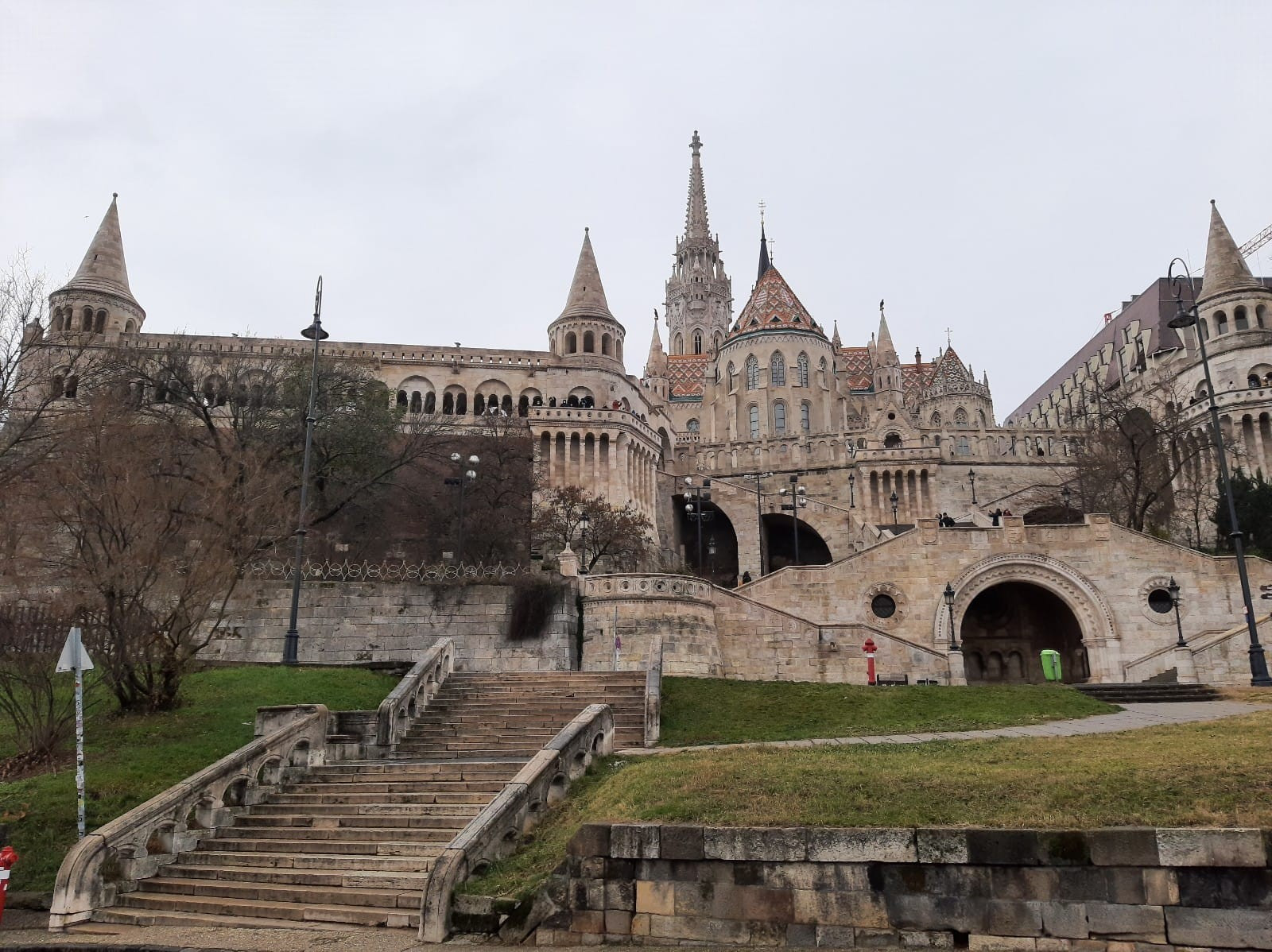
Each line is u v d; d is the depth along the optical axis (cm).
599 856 1277
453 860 1349
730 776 1478
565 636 3850
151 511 2639
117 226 8231
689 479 7469
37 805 1941
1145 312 9712
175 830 1733
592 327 8688
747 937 1198
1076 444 7638
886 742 1978
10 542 2609
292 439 5294
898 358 11556
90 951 1331
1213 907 1065
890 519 7719
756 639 3978
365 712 2384
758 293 10725
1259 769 1291
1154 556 4431
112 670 2514
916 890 1162
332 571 4131
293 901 1507
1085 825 1164
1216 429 3731
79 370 4831
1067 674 4838
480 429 7362
